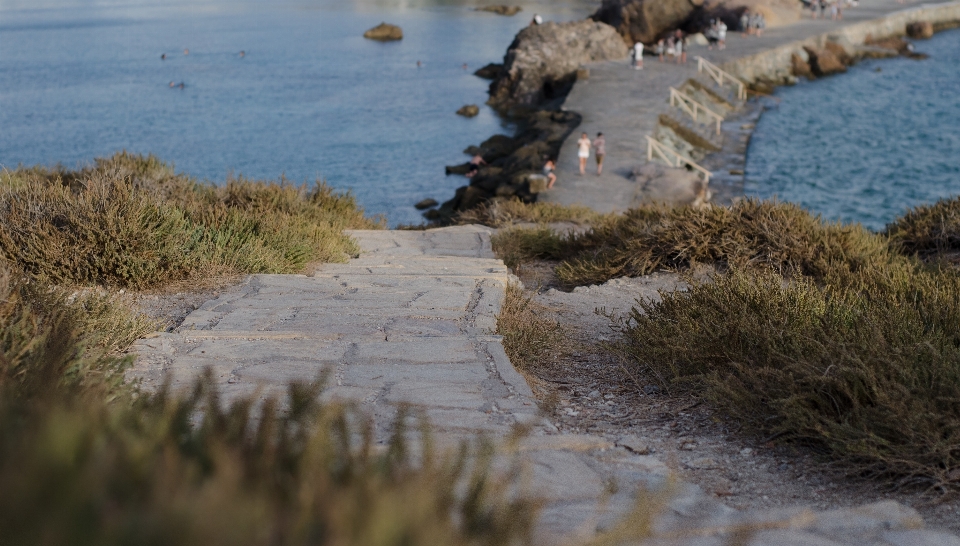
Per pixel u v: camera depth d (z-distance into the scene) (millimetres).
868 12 72062
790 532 3443
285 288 8531
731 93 48594
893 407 4434
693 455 4762
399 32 82125
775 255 10953
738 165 35688
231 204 12492
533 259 14594
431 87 56344
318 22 100625
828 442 4617
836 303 7031
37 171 13906
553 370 6828
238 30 94062
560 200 26656
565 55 51156
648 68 49656
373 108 49438
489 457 2635
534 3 116188
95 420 2201
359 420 3725
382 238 14523
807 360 5320
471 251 13727
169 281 8688
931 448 4219
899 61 61844
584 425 5277
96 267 8312
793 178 33562
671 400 5828
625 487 3912
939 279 9195
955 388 4578
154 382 5277
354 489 2059
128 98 53531
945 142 38844
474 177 32562
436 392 5223
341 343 6332
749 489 4293
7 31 99750
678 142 37781
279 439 2504
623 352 6883
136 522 1683
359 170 35812
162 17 114750
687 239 11609
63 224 8734
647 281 11070
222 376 5449
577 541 2611
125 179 11570
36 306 5305
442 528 1997
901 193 31047
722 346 6066
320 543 1802
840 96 50438
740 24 60531
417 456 3811
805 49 57281
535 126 39281
